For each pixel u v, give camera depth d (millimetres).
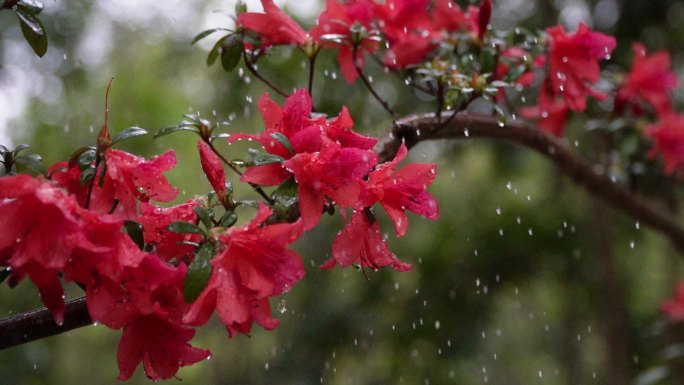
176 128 2346
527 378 15102
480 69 3420
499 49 3486
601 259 9461
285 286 1902
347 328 9969
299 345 10297
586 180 4320
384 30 3441
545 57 3695
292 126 2205
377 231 2154
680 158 4836
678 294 6527
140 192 2066
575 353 11953
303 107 2203
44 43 2324
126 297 1876
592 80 3527
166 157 2053
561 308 11586
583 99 3600
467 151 9633
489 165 9781
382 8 3404
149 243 2121
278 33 2854
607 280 9484
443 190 10414
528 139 3682
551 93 3717
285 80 8047
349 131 2188
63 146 10000
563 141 4277
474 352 9547
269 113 2205
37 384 8164
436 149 9523
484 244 9789
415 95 7930
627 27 7395
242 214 8117
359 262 2219
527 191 10914
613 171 4738
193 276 1872
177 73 11242
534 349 13875
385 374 10023
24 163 2021
